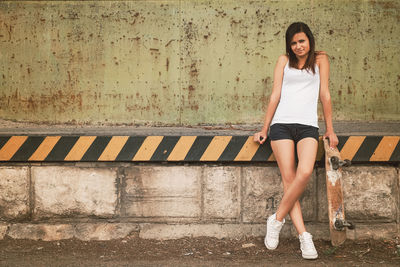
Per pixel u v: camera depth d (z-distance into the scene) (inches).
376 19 167.5
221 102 169.5
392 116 169.2
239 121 169.6
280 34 167.9
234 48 168.4
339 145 154.1
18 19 167.6
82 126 169.0
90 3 167.8
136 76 169.2
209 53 168.6
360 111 169.3
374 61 168.2
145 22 168.1
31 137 156.7
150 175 157.9
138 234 158.1
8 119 169.2
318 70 140.5
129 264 135.5
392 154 153.9
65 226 158.7
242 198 158.2
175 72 169.0
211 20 168.1
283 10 167.8
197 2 167.8
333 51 168.4
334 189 139.5
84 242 155.7
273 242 145.9
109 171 158.1
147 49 168.4
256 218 158.2
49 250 148.6
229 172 157.4
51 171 158.2
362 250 147.7
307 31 136.6
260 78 168.9
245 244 152.9
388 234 157.1
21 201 159.0
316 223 158.6
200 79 169.3
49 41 168.2
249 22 168.1
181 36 168.2
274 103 142.1
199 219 158.7
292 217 141.6
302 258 140.3
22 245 152.9
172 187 158.1
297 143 140.2
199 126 169.2
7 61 168.6
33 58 168.6
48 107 169.3
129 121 169.6
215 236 157.1
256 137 146.8
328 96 139.9
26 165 158.9
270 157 154.0
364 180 157.3
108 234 157.4
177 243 154.3
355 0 167.3
